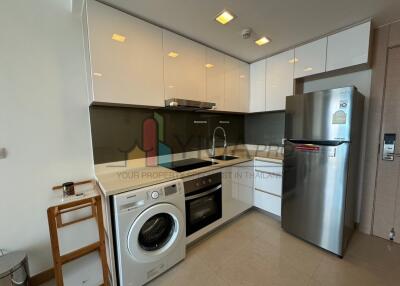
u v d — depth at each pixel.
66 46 1.54
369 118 2.02
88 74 1.51
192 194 1.81
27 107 1.41
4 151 1.35
